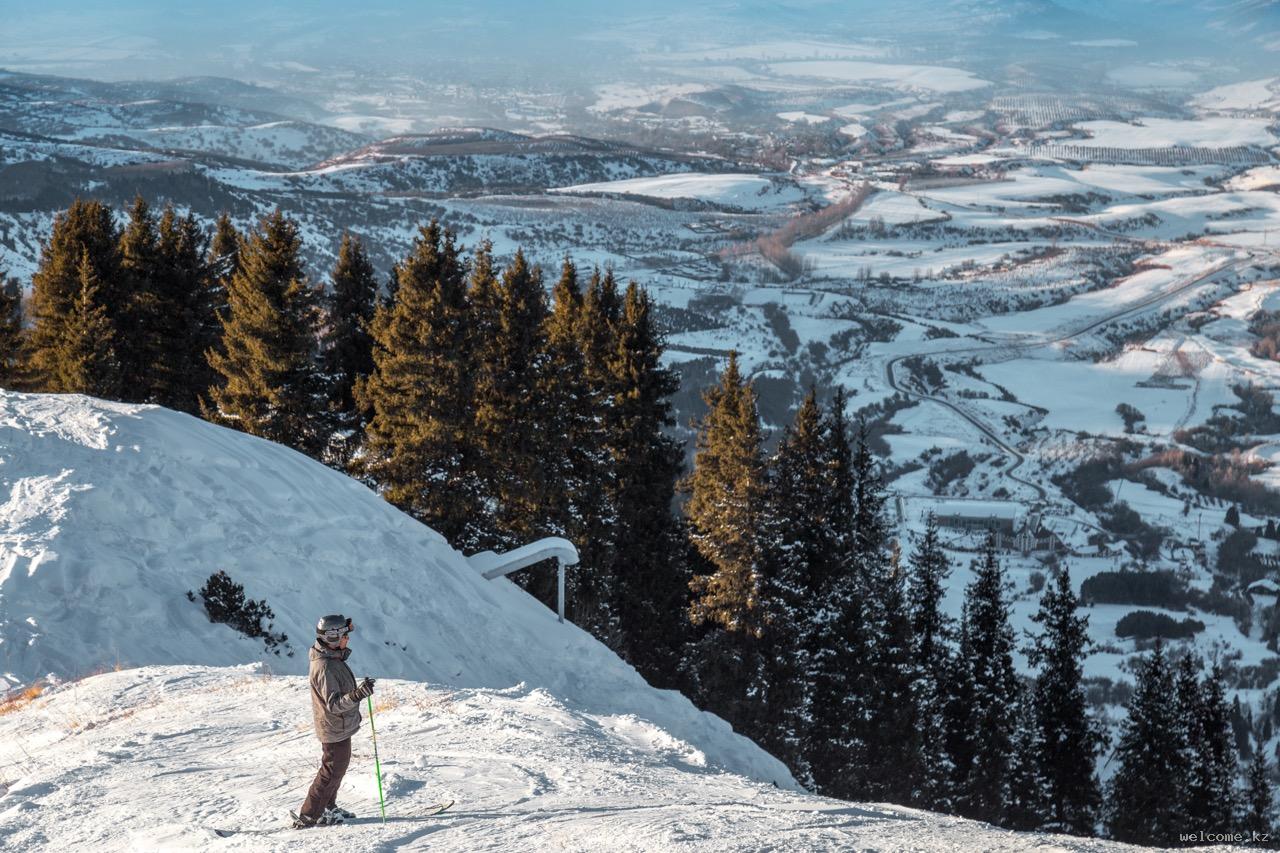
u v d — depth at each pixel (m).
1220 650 137.50
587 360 58.78
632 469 58.09
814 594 52.28
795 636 49.84
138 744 14.08
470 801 10.17
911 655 52.97
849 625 49.12
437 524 49.03
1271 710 118.00
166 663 23.47
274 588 28.64
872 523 56.41
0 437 29.45
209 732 14.62
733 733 30.81
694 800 10.49
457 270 48.88
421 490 48.31
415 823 9.14
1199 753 63.06
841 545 52.94
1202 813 62.25
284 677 19.30
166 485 29.75
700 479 55.72
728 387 55.47
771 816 9.14
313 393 52.19
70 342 55.47
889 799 50.19
